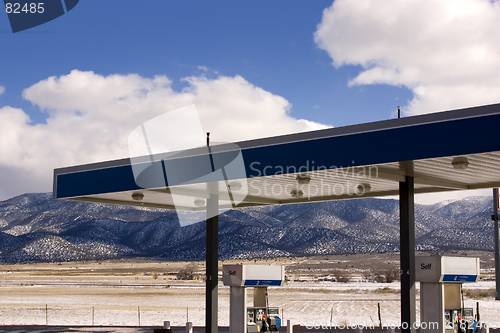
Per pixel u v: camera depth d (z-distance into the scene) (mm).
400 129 13031
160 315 41219
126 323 35281
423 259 17906
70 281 119750
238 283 19109
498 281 36781
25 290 82312
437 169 15156
